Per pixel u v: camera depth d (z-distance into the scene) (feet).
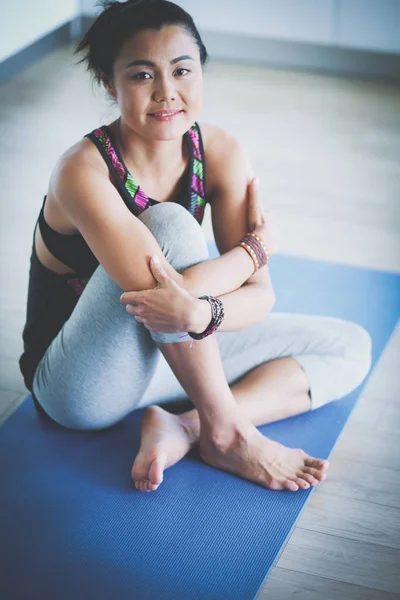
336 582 5.74
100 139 6.12
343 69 17.75
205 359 6.09
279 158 13.66
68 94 16.03
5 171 12.75
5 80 16.55
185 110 5.90
